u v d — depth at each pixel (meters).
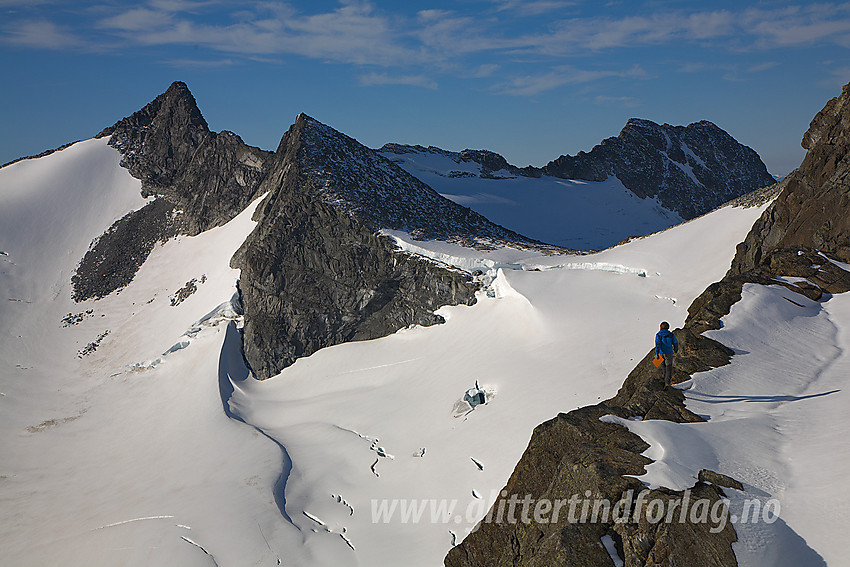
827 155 39.28
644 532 13.66
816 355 21.59
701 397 19.39
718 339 22.91
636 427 17.56
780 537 12.91
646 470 15.21
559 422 19.38
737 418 17.72
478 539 21.05
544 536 16.61
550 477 19.08
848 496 13.31
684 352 22.31
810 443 15.78
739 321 24.30
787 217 40.84
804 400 18.30
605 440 17.27
